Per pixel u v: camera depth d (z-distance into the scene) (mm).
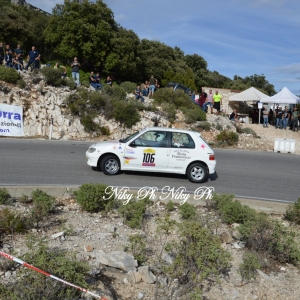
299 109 32469
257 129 29203
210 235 6000
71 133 21891
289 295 5734
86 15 35281
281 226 7207
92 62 35781
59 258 4754
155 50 47875
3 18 33938
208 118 27672
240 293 5637
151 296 5230
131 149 12273
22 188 9352
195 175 12445
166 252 6512
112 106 23594
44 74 23859
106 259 5754
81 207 8711
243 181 13359
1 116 20266
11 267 5500
